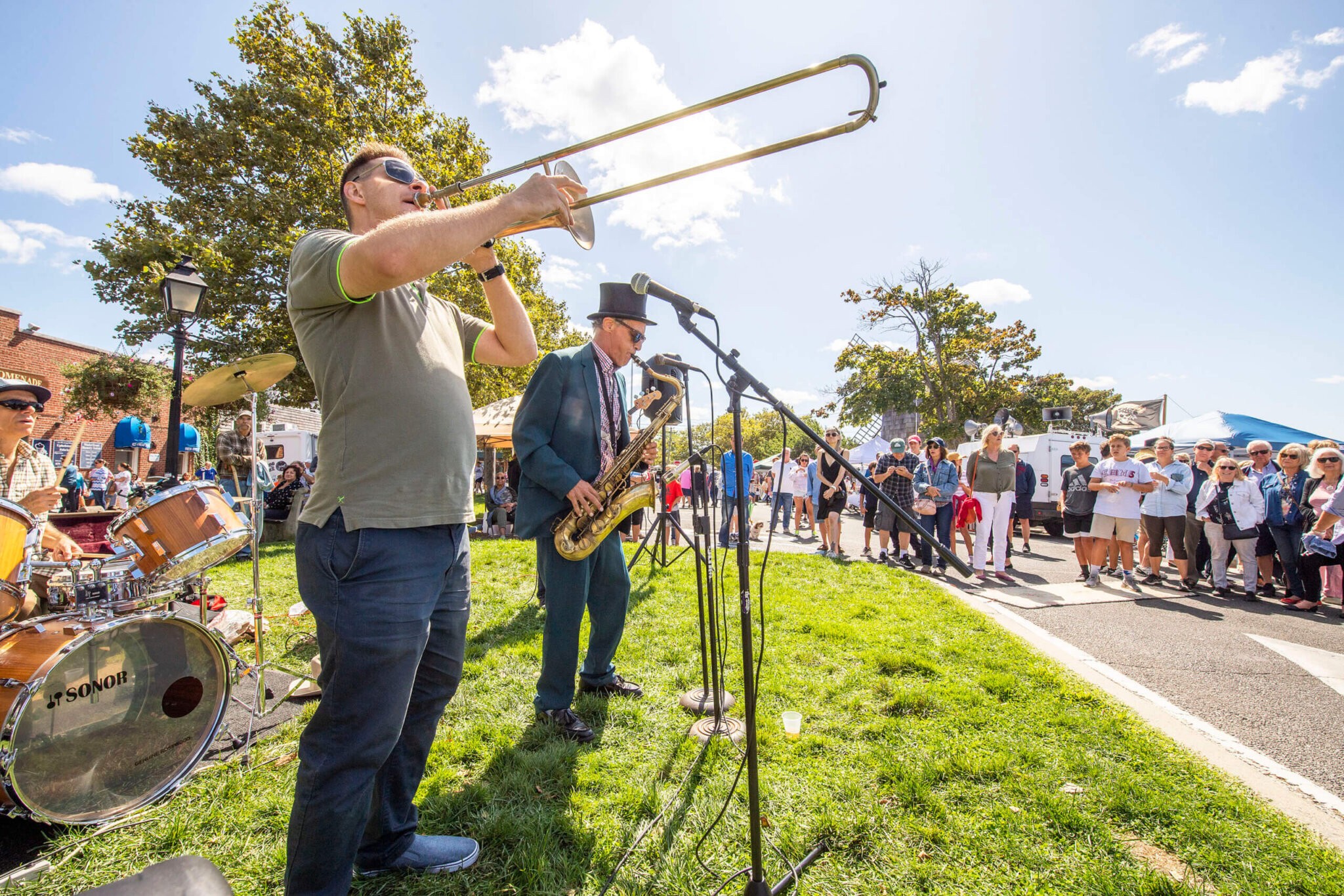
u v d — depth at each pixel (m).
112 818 2.07
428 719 1.76
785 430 1.94
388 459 1.44
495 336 1.91
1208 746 2.75
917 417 30.00
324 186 13.11
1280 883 1.81
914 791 2.23
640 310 2.99
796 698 3.15
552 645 2.71
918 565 7.70
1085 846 1.98
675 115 1.58
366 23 14.02
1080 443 7.78
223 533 2.53
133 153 13.56
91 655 2.09
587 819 2.09
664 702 3.07
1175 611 5.64
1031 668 3.59
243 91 13.53
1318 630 5.00
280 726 2.78
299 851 1.38
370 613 1.39
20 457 3.03
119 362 14.25
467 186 1.71
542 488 2.77
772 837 1.99
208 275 13.08
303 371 14.25
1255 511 6.22
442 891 1.73
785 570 6.82
